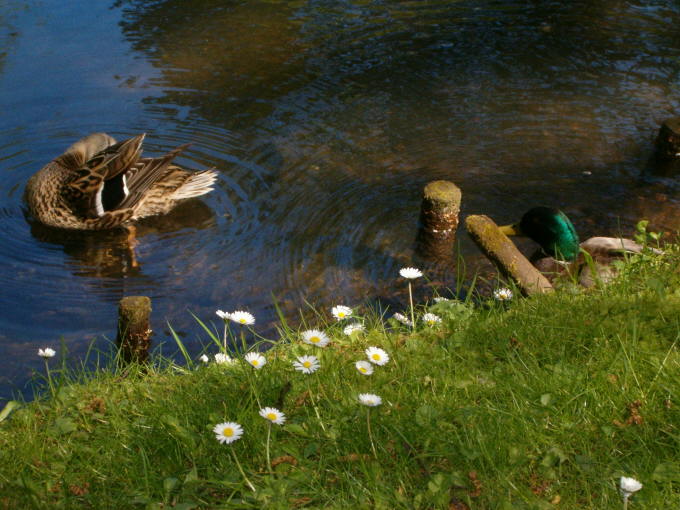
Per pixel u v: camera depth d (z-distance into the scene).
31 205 6.54
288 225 6.40
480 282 5.63
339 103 8.55
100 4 11.26
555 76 9.27
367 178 7.10
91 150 6.99
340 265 5.86
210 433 3.10
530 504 2.66
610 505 2.67
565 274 5.45
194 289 5.59
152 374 4.14
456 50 9.97
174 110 8.31
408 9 11.45
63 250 6.15
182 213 6.66
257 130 7.95
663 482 2.74
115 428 3.33
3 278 5.72
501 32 10.57
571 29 10.68
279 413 2.99
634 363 3.42
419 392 3.40
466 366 3.65
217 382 3.68
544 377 3.42
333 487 2.81
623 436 3.00
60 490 2.94
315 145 7.67
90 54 9.55
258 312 5.30
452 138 7.84
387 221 6.45
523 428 3.03
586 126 8.10
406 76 9.23
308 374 3.49
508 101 8.62
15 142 7.62
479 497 2.75
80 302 5.44
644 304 4.00
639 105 8.55
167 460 3.02
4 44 9.71
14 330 5.12
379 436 3.05
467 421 3.12
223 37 10.23
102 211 6.37
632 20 11.01
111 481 2.95
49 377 4.01
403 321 4.41
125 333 4.73
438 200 6.09
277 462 2.96
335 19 10.97
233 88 8.84
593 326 3.85
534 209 5.87
